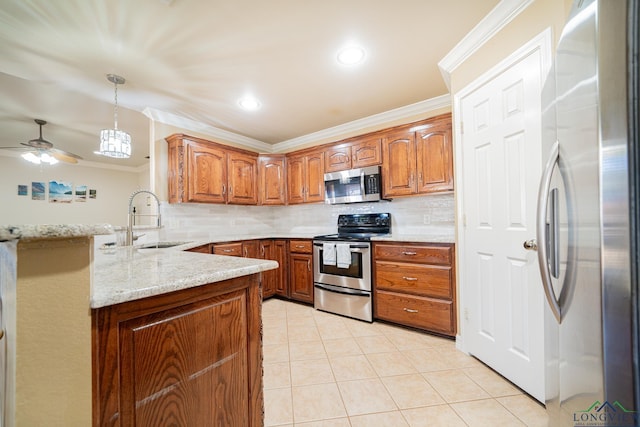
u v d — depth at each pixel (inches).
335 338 88.4
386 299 99.0
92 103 104.2
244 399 38.8
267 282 130.7
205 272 35.4
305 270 124.4
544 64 52.7
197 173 114.0
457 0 57.5
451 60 76.2
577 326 29.1
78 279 23.3
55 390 22.0
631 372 21.2
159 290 28.5
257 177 141.9
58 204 199.5
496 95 63.5
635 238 21.0
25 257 20.7
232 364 37.4
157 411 28.9
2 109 111.1
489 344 67.0
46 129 136.6
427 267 89.7
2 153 178.4
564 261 32.7
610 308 22.6
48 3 54.9
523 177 56.9
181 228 119.0
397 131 108.8
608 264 22.8
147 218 226.7
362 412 54.4
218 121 124.3
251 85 91.2
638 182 20.9
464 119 74.2
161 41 67.6
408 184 105.8
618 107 22.1
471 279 72.9
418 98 104.0
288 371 69.2
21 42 67.0
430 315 89.0
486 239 67.0
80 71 80.8
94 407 24.2
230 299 37.5
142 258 51.3
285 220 159.5
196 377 32.9
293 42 69.7
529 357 56.1
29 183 188.1
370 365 71.5
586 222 26.5
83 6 56.0
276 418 53.0
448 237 91.0
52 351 21.9
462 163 75.3
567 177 31.3
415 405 55.9
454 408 54.7
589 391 26.4
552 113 43.0
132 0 54.9
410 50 74.2
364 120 124.0
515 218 58.7
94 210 215.8
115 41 67.4
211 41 68.3
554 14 51.3
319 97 101.3
